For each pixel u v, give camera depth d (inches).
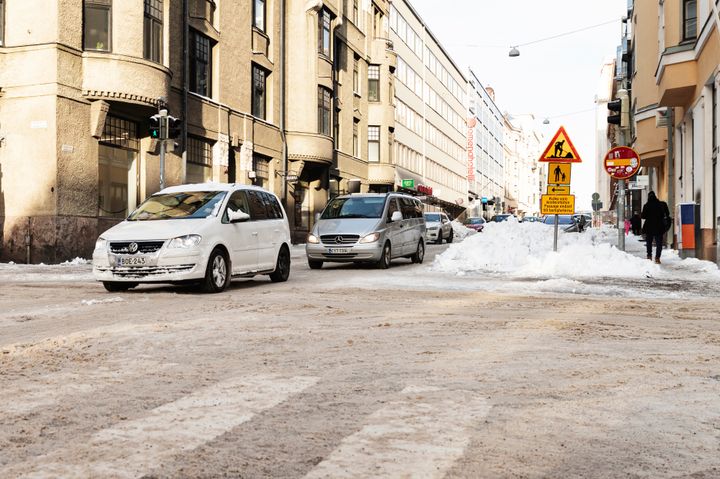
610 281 509.7
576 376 196.7
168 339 254.7
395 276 564.7
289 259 535.2
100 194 763.4
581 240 800.9
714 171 707.4
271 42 1202.0
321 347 240.2
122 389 180.5
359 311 334.3
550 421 152.3
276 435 141.3
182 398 170.9
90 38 738.2
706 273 576.4
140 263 417.1
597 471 122.1
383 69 1728.6
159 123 671.1
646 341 253.4
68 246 707.4
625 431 145.6
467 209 3289.9
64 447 133.7
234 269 454.6
